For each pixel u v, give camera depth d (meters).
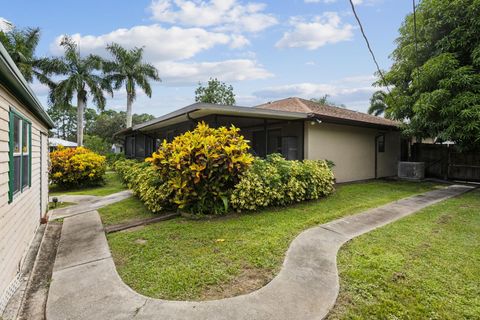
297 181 6.37
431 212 5.55
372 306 2.39
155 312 2.35
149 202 5.86
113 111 42.84
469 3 8.06
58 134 47.75
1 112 2.75
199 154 5.23
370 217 5.22
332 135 9.91
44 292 2.91
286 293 2.60
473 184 9.88
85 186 11.87
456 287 2.68
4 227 2.79
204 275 2.97
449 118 8.08
